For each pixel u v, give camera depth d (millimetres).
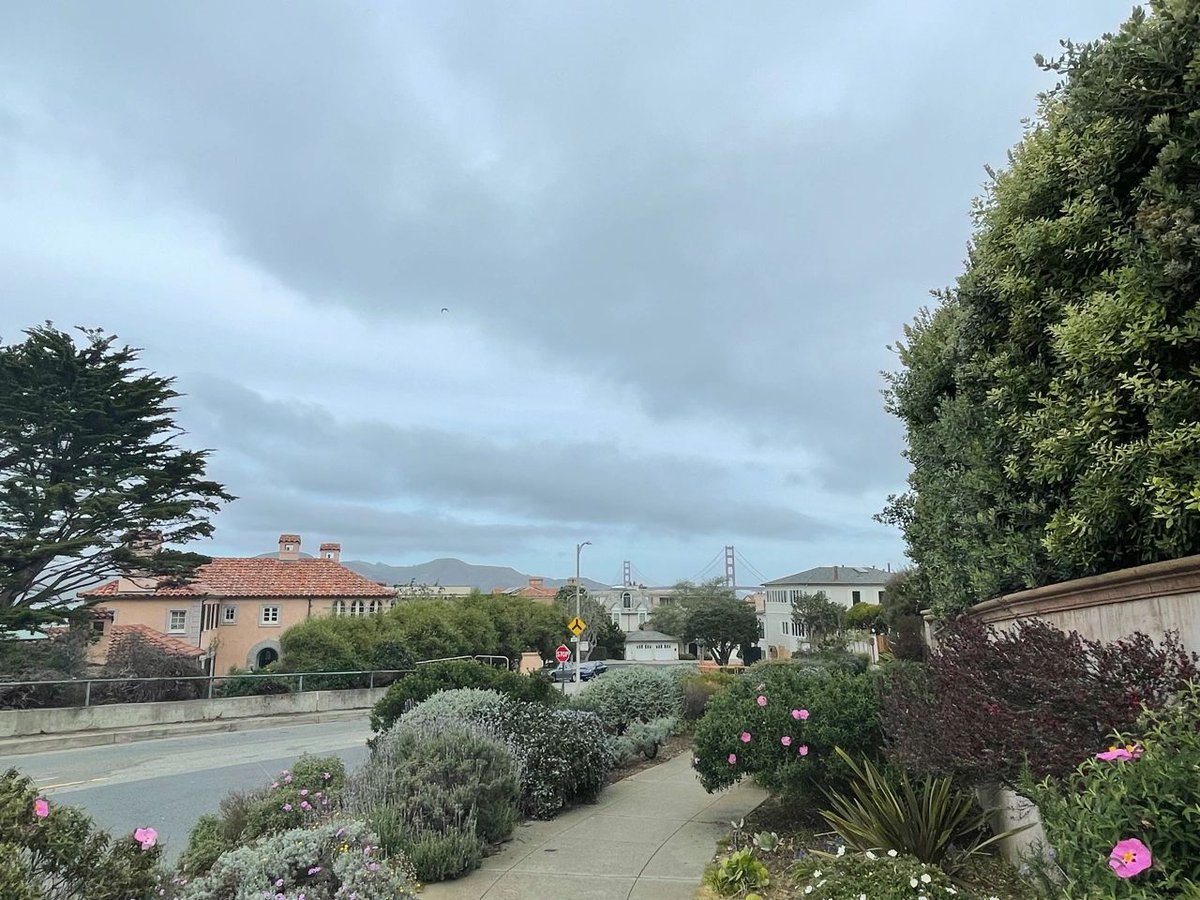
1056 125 5949
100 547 25578
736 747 7562
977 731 4324
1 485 24156
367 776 7539
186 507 27000
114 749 16625
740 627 84750
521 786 8078
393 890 4414
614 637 91375
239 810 7125
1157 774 2469
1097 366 4957
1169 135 4703
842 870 5066
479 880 6141
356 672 26609
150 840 3979
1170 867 2287
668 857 6785
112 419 26516
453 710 9406
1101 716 3721
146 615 38188
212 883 4172
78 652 22969
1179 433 4336
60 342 25656
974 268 7543
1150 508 4711
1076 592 5195
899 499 11461
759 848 6805
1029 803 5188
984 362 7336
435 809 6660
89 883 3623
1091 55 5316
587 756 9031
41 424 25438
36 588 25125
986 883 5379
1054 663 4336
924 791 5914
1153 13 4945
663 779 10719
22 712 17641
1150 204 4734
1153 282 4555
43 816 3623
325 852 4543
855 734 6961
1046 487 6293
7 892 3141
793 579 82688
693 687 16328
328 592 43875
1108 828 2434
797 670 8586
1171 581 4168
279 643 37000
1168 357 4652
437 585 69750
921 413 10016
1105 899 2285
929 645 10906
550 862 6648
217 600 40719
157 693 21984
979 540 7367
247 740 17938
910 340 10312
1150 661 3916
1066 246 5695
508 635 50125
